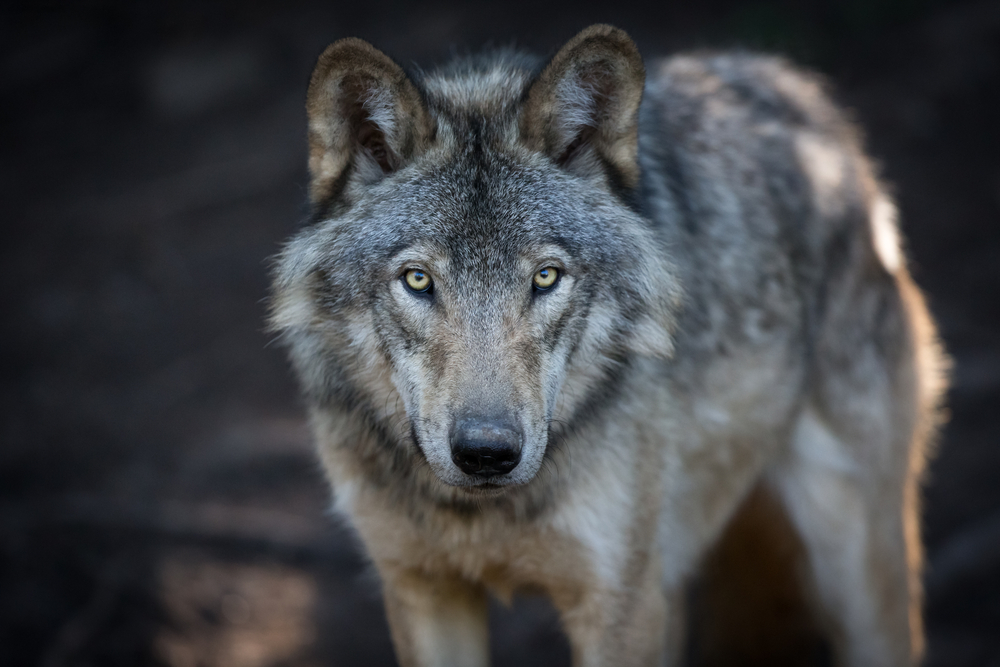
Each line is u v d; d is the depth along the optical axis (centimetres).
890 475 895
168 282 1895
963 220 1778
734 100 857
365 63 592
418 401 579
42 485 1318
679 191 761
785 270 816
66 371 1627
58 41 2620
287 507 1290
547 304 595
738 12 2312
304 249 636
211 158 2256
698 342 752
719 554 992
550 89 604
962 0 2238
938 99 2055
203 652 1034
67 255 1988
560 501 658
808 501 873
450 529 666
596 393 654
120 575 1119
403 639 716
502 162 608
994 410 1367
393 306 594
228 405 1529
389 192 610
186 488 1323
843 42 2217
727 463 810
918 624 932
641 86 615
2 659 1019
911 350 923
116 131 2405
